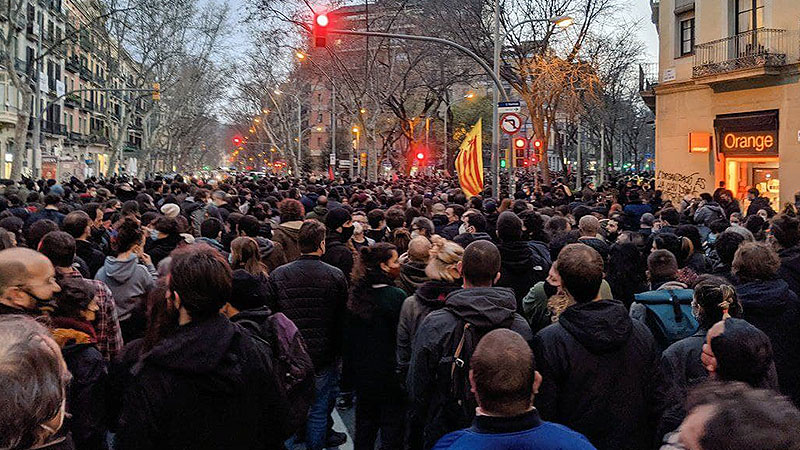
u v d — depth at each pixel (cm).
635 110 6812
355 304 543
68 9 5272
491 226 1018
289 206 809
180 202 1282
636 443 364
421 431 518
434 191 2553
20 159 2788
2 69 4384
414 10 3597
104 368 393
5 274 339
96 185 2088
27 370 190
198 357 292
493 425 255
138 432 288
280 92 5022
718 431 159
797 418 157
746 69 2228
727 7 2383
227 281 308
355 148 7781
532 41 2947
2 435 184
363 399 549
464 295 403
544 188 2300
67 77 5966
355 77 4103
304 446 631
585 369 358
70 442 217
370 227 980
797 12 2161
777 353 463
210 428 295
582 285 379
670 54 2688
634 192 1638
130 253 593
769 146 2256
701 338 398
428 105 4194
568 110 3891
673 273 542
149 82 4934
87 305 396
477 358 263
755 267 471
